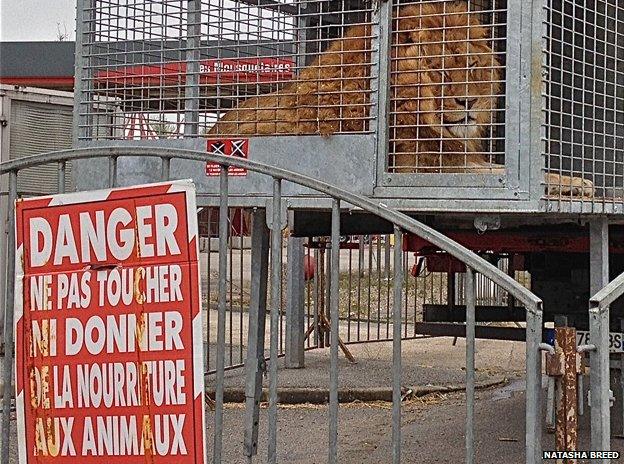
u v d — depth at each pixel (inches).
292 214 257.9
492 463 249.9
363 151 209.9
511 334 315.6
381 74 209.3
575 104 215.2
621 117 234.4
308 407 332.8
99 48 238.8
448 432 288.2
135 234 155.3
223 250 162.1
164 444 153.5
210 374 358.3
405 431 291.0
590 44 223.3
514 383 383.6
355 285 683.4
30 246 164.4
